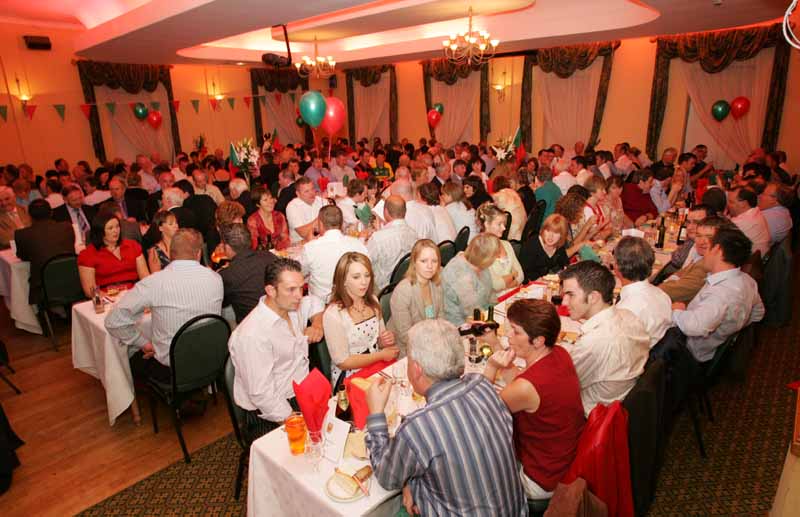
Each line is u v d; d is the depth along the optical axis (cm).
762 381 358
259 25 571
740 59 789
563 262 389
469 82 1126
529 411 177
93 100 991
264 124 1316
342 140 1352
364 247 353
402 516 168
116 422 323
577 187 454
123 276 370
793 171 781
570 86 983
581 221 439
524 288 328
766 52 778
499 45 855
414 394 208
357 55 1019
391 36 988
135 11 576
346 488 160
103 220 356
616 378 203
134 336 286
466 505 142
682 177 637
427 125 1243
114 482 270
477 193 591
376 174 916
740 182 564
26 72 912
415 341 153
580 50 933
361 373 227
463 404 147
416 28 938
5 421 275
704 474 269
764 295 425
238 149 820
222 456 289
